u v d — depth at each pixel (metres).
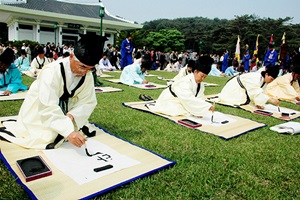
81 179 2.49
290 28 53.56
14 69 6.57
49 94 2.93
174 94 5.16
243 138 4.14
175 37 56.09
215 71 17.86
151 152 3.21
